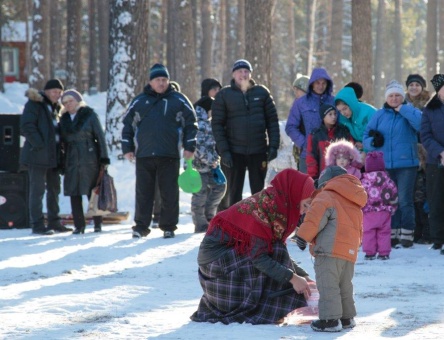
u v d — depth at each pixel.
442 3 80.25
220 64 90.19
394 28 108.50
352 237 10.16
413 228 18.20
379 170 16.62
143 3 33.38
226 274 10.59
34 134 20.78
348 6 112.88
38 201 21.08
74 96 20.94
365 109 18.69
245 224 10.50
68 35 66.94
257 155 19.77
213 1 104.19
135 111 19.70
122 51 33.00
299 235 10.06
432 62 74.50
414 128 17.86
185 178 20.00
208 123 20.84
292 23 87.81
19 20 91.56
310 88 19.31
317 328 10.04
